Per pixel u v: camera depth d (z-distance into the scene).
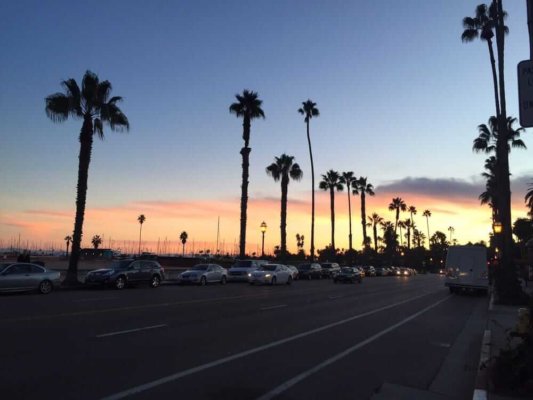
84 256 89.75
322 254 116.00
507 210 25.81
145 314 16.48
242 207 48.88
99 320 14.69
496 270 29.88
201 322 15.01
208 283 36.84
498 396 7.50
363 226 96.31
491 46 32.47
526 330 8.05
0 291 23.14
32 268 24.72
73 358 9.42
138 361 9.36
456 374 9.53
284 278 40.03
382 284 45.97
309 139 67.62
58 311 16.58
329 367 9.58
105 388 7.49
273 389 7.86
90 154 31.50
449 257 33.03
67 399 6.90
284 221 60.78
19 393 7.12
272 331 13.71
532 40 6.54
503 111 26.55
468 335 14.55
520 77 5.91
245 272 40.84
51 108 30.53
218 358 9.90
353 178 89.62
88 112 31.34
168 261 66.56
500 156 26.47
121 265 30.48
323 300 24.83
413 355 11.20
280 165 61.22
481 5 33.09
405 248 157.38
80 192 30.94
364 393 7.90
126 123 32.09
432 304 24.80
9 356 9.44
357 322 16.42
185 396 7.26
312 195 67.12
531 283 43.41
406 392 8.05
